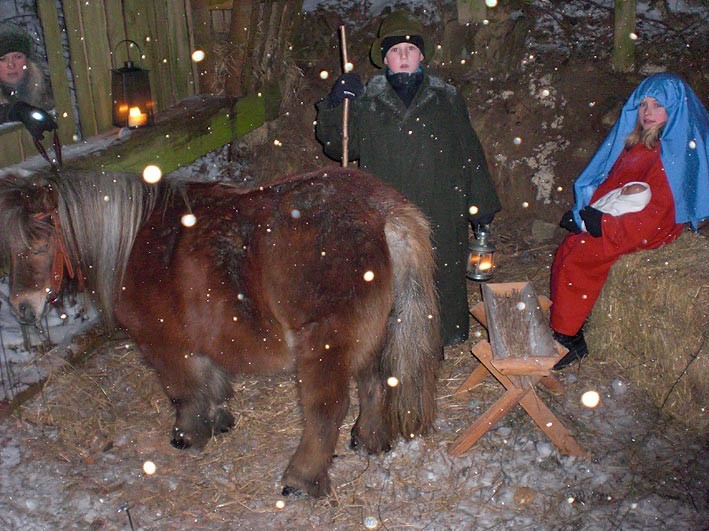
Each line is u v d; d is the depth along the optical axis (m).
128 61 4.60
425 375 3.16
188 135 5.21
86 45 4.53
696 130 3.72
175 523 3.13
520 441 3.54
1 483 3.30
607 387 3.95
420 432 3.25
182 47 5.49
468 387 4.00
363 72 6.25
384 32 3.73
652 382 3.82
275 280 2.90
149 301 3.09
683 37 6.09
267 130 6.27
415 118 3.78
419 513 3.15
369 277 2.88
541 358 3.15
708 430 3.56
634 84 5.90
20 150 4.11
